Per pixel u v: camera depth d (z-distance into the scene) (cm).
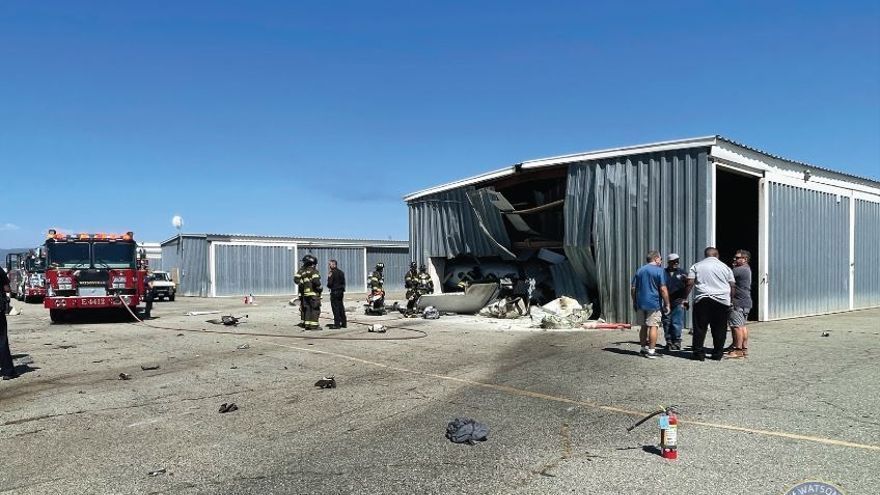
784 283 1644
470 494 446
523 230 1955
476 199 2034
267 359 1059
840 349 1062
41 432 621
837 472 476
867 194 2050
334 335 1405
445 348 1171
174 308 2553
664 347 1116
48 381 888
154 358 1091
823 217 1823
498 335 1373
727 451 530
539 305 1909
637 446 550
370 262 4341
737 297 984
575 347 1149
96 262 1841
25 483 480
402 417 664
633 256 1528
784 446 540
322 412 690
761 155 1576
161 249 4488
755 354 1021
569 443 563
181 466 516
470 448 553
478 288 1912
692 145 1416
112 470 508
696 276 978
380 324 1647
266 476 490
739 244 1766
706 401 707
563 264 1827
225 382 864
